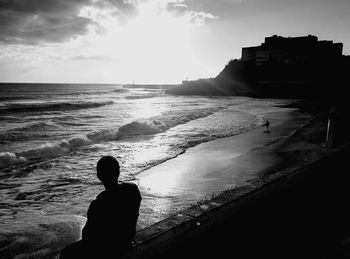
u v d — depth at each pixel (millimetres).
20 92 97312
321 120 23016
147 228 2637
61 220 5988
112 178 2330
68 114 34500
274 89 86312
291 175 4355
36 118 29953
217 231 2949
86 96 78688
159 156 12641
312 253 2752
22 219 6168
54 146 14086
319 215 3562
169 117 27609
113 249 2232
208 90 99750
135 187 2471
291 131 18688
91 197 7863
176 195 7453
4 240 4957
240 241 2848
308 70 89250
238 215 3297
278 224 3277
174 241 2619
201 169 10148
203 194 7488
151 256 2412
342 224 3344
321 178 5152
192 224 2787
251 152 12609
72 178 9641
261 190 3715
